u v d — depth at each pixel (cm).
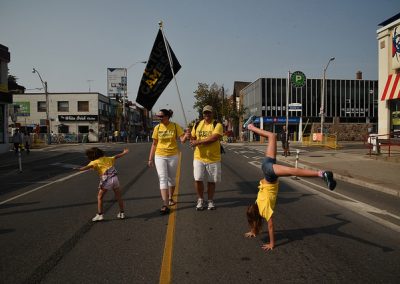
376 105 5403
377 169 1455
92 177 1284
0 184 1167
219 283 409
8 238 577
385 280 417
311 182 1173
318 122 5288
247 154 2559
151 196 909
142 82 884
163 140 739
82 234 592
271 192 530
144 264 464
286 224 650
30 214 736
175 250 514
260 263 466
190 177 1251
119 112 6419
